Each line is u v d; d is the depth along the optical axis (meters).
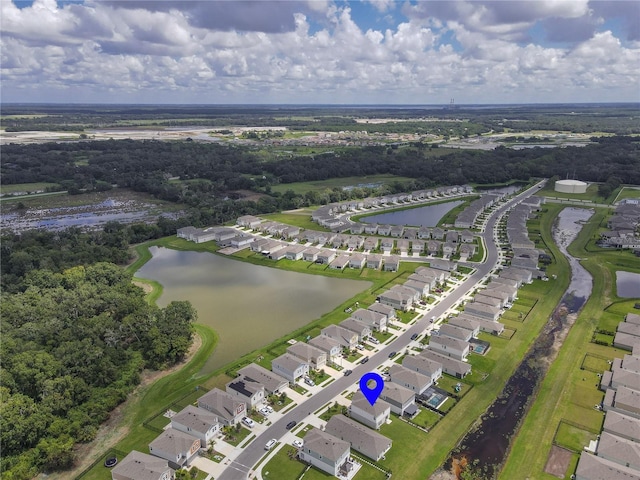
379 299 174.38
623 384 119.25
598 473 91.00
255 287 198.00
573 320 160.38
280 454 100.81
